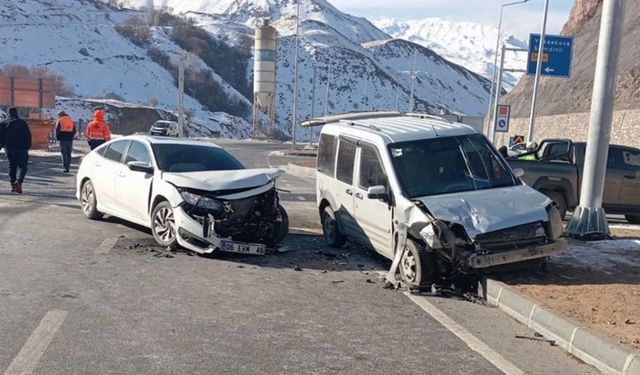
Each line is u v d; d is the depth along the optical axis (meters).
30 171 21.22
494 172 9.21
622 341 5.69
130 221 10.91
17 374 4.90
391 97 152.88
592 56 47.28
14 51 104.31
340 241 10.57
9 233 10.36
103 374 4.96
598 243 10.66
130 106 84.94
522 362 5.61
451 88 190.12
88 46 116.12
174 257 9.23
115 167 11.31
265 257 9.66
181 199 9.41
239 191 9.60
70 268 8.27
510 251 7.72
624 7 11.17
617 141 32.09
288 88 141.12
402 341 6.04
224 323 6.36
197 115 99.56
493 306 7.45
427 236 7.73
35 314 6.34
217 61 141.38
